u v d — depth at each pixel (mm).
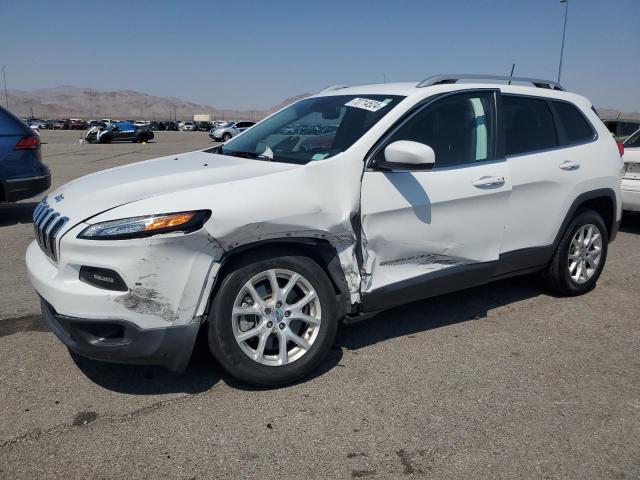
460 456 2818
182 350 3121
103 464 2713
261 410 3193
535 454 2846
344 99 4309
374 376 3605
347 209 3479
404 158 3420
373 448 2867
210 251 3092
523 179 4355
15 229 7684
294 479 2633
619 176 5203
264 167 3578
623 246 7266
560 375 3676
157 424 3041
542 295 5191
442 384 3521
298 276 3389
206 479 2621
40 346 3955
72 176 14195
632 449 2908
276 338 3459
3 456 2758
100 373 3580
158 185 3305
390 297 3758
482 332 4336
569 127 4898
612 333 4375
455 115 4102
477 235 4125
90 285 3031
